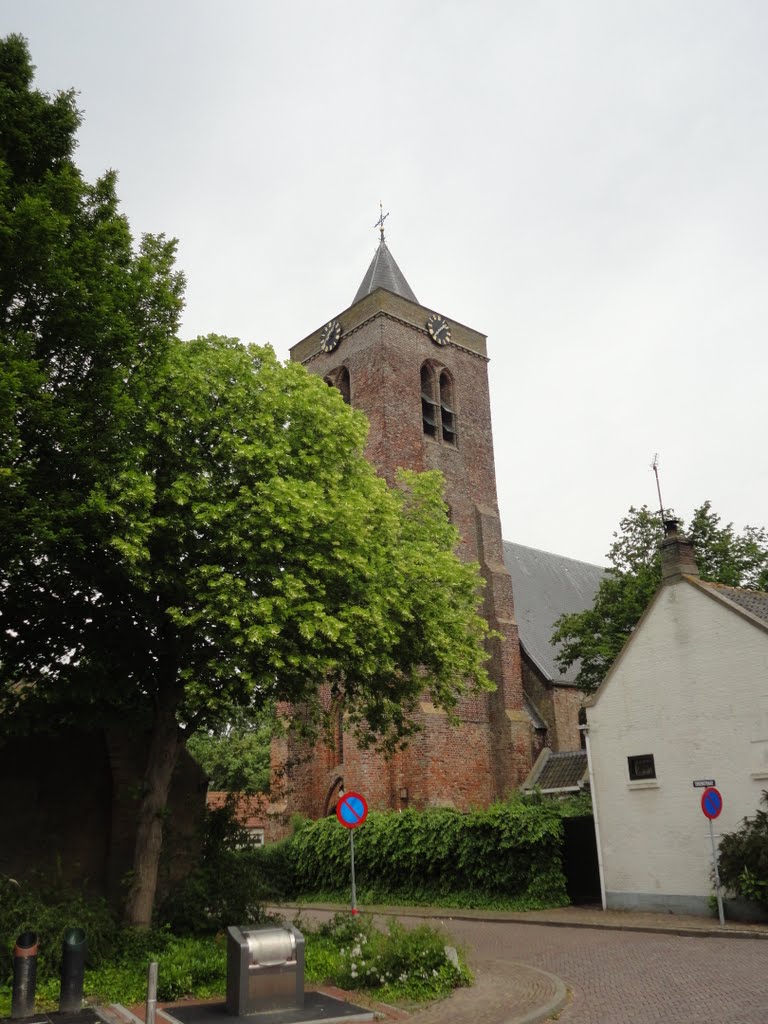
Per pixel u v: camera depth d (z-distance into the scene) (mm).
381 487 19047
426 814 27594
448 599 19500
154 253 15602
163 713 16500
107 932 13656
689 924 18562
